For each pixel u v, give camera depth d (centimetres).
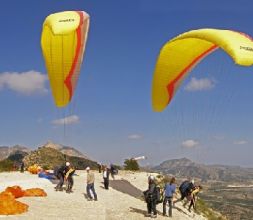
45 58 3028
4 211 2378
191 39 2738
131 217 2662
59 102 3281
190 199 3203
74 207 2778
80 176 4744
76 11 2822
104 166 3828
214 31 2594
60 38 2886
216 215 3841
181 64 2867
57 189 3394
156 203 2714
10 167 5900
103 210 2756
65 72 3061
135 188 3991
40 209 2602
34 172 4747
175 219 2773
